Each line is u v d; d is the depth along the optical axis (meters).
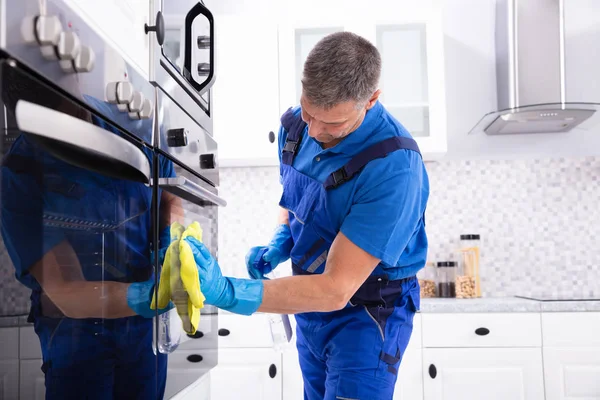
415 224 1.49
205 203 1.48
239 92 3.01
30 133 0.65
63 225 0.74
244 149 2.99
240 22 3.03
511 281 3.25
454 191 3.30
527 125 3.13
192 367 1.33
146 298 1.05
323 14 3.03
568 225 3.25
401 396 2.69
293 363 2.72
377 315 1.59
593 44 3.25
